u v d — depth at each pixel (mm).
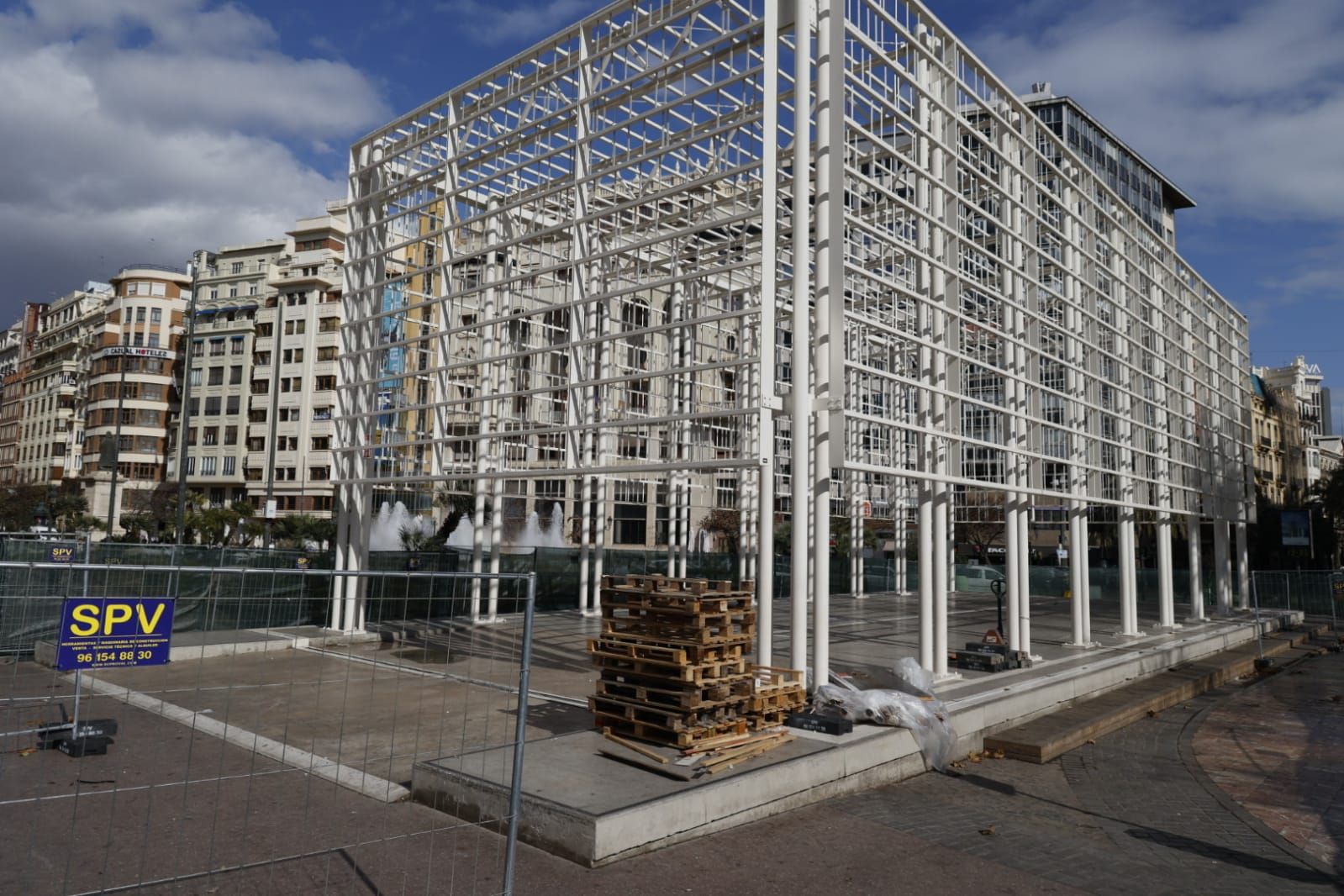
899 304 18078
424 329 20609
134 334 79688
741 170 9648
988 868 5797
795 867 5621
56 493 72688
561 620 19266
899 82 11133
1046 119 67188
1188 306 22797
